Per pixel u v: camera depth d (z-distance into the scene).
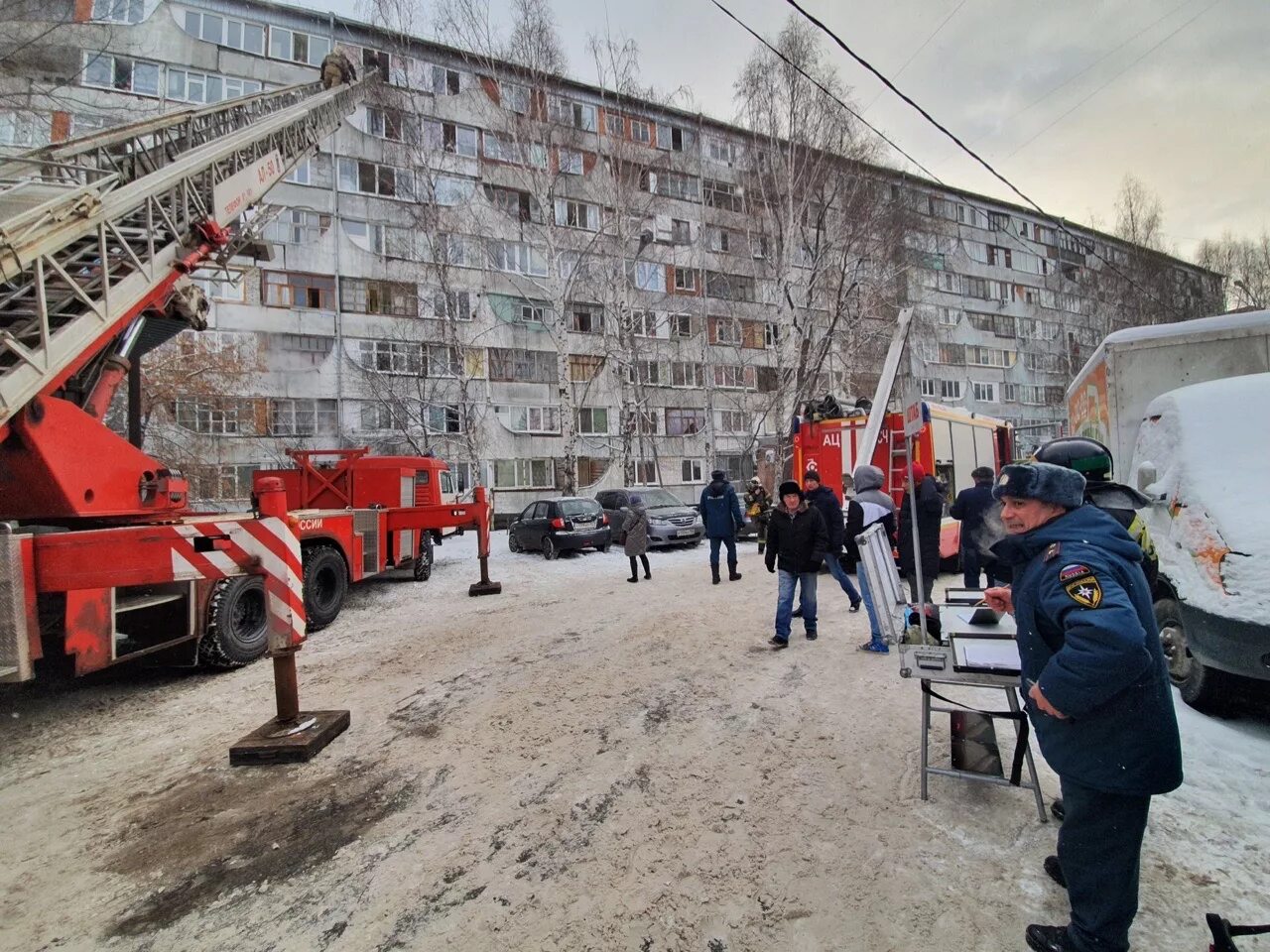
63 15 8.81
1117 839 1.89
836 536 7.12
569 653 6.03
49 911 2.48
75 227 4.58
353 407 26.47
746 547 15.52
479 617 8.04
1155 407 5.24
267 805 3.29
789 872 2.54
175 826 3.11
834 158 21.38
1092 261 39.81
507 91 23.66
